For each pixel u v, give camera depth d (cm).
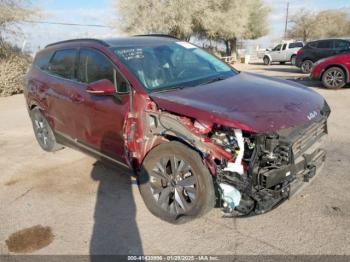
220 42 3550
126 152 379
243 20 2916
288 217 342
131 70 377
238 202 303
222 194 307
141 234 334
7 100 1249
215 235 324
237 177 297
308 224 329
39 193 433
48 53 536
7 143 655
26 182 468
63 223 362
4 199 424
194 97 338
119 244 322
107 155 416
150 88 364
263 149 288
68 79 466
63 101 468
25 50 1686
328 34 5531
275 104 323
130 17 2375
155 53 421
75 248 321
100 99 399
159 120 336
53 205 400
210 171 309
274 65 2625
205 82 392
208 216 355
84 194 421
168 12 2314
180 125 318
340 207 354
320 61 1080
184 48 461
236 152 297
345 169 438
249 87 370
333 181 407
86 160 531
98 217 368
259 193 291
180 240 321
